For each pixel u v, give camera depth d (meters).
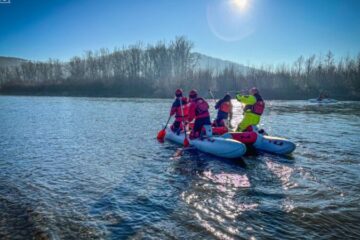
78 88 62.00
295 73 60.75
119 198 5.62
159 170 7.46
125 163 8.14
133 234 4.29
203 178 6.79
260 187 6.16
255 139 9.35
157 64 68.56
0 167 7.71
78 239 4.16
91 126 15.61
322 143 10.85
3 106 30.89
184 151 9.56
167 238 4.17
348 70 58.31
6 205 5.28
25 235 4.27
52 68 82.56
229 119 11.38
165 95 52.00
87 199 5.57
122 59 71.81
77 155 9.08
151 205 5.29
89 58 74.25
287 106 32.84
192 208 5.16
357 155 8.95
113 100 44.62
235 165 7.87
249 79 55.75
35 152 9.47
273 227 4.46
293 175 6.99
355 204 5.29
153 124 16.47
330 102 39.69
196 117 9.56
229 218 4.77
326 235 4.23
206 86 53.41
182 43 70.06
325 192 5.86
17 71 86.00
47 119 18.81
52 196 5.71
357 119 19.09
